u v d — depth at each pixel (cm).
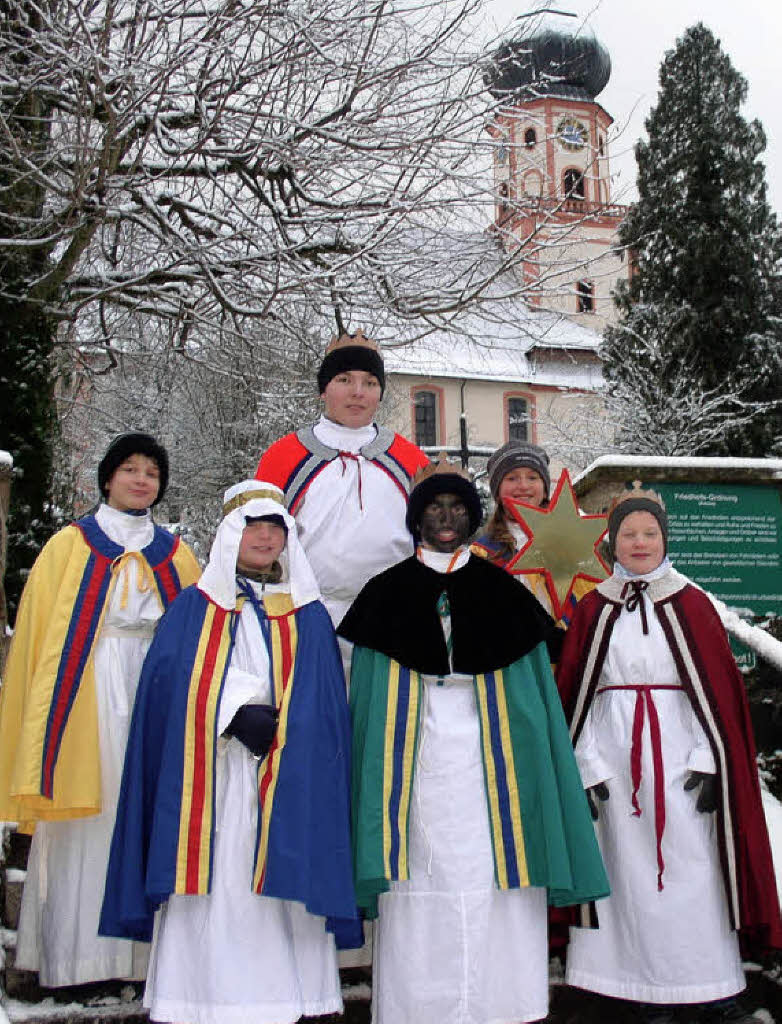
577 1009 380
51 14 865
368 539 416
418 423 4231
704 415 1803
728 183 1959
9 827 439
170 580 398
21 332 862
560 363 4353
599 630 389
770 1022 376
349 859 330
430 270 1146
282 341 1298
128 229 1138
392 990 337
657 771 367
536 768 348
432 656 354
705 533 651
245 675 350
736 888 360
